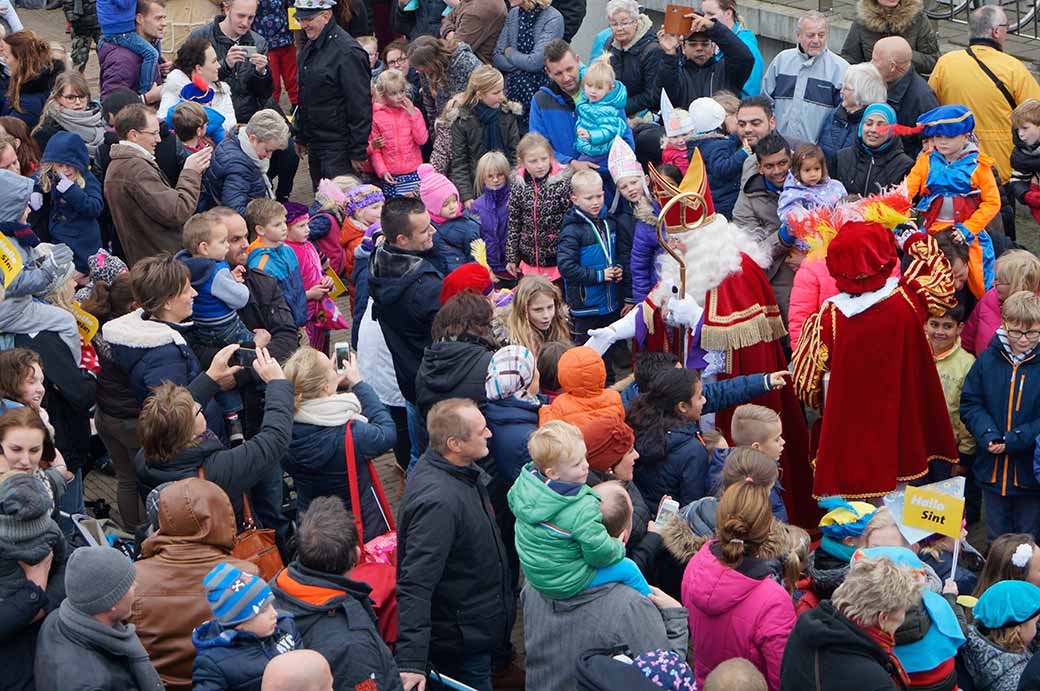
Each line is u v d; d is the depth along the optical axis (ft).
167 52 127.13
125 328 59.72
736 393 63.26
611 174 78.43
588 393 52.85
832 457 62.39
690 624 47.73
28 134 85.66
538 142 83.30
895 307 61.00
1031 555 51.29
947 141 75.92
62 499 53.83
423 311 65.36
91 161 89.45
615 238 80.38
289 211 78.74
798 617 43.32
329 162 101.91
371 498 57.31
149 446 51.19
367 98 99.35
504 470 55.93
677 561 53.42
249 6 105.19
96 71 140.67
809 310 67.72
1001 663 47.83
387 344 67.92
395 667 44.04
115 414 62.80
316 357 56.29
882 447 61.72
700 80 94.32
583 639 44.52
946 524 53.57
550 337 64.08
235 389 61.82
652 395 57.93
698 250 65.67
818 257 68.33
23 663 42.83
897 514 60.13
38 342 65.51
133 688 41.01
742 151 82.58
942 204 76.48
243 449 52.54
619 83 89.45
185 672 44.52
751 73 94.99
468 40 107.65
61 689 39.50
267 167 88.94
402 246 66.74
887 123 78.84
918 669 43.60
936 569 55.77
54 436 68.13
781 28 113.60
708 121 84.23
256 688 40.19
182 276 60.18
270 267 71.31
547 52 91.61
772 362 67.77
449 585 50.31
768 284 67.92
